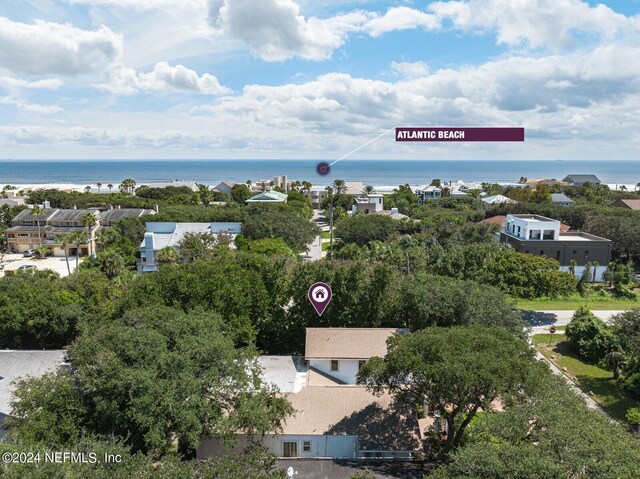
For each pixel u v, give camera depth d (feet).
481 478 47.34
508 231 237.45
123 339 75.00
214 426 71.82
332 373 103.60
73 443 64.18
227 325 100.63
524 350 77.66
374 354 103.14
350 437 78.79
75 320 122.93
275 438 79.36
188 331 81.97
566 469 47.24
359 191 458.91
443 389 67.67
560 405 61.21
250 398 76.48
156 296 111.86
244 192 453.17
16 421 68.85
